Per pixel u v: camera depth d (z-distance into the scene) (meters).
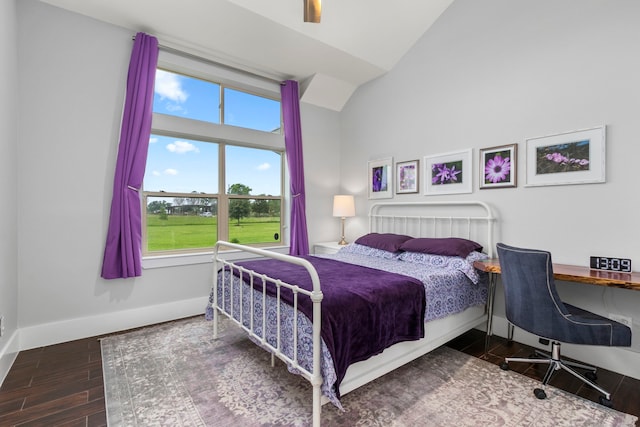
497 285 2.69
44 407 1.64
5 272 2.00
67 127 2.47
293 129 3.75
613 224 2.06
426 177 3.26
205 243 3.38
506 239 2.62
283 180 4.02
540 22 2.40
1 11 1.93
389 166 3.66
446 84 3.07
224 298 2.43
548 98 2.36
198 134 3.20
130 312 2.77
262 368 2.05
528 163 2.47
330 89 3.94
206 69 3.20
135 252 2.70
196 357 2.21
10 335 2.11
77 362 2.13
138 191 2.74
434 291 2.07
